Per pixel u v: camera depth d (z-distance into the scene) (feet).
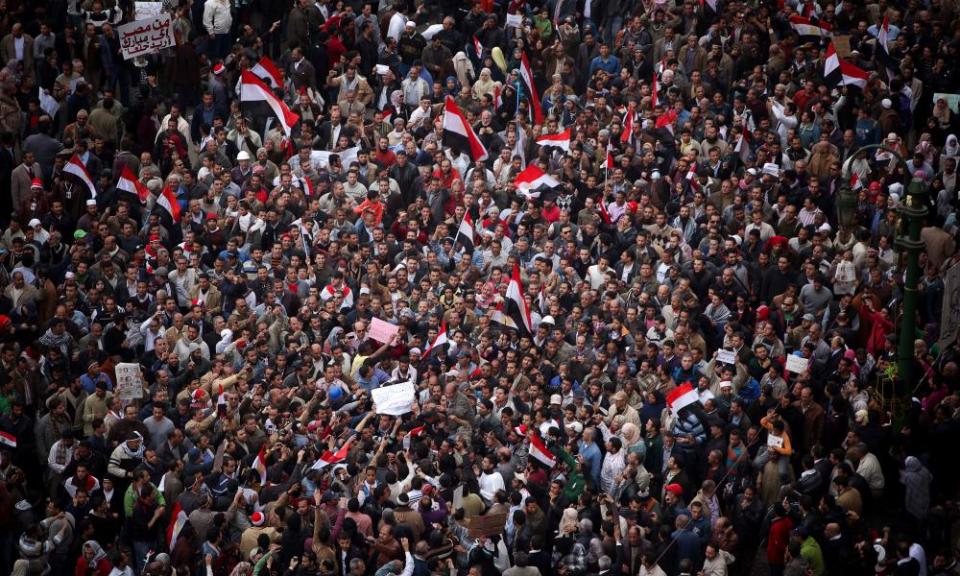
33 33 364.17
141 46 350.23
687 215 309.42
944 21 384.27
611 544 228.63
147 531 237.86
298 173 325.62
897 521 245.24
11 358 264.31
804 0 397.60
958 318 258.78
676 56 371.56
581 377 269.44
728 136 342.23
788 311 284.41
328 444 250.16
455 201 320.91
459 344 272.10
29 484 259.39
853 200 298.35
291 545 225.56
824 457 247.29
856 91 353.10
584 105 360.89
